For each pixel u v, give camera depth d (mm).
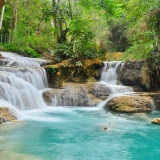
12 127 7723
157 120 8695
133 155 5445
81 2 17656
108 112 10969
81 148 5863
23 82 11969
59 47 16359
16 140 6371
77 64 14961
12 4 25547
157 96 12273
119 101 11438
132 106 11016
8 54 19016
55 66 14266
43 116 9797
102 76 15938
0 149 5605
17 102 10648
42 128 7742
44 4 20844
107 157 5305
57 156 5277
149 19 12859
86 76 15477
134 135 7062
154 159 5234
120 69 15430
